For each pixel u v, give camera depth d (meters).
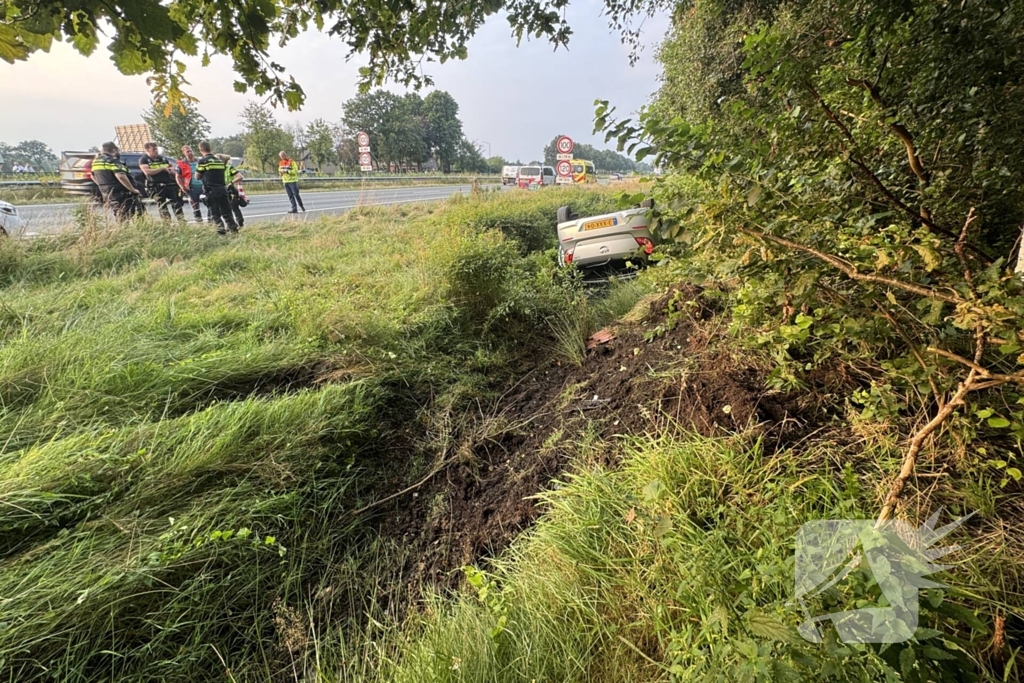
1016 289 1.11
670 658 1.41
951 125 1.98
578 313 4.33
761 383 2.30
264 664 1.84
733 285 2.39
